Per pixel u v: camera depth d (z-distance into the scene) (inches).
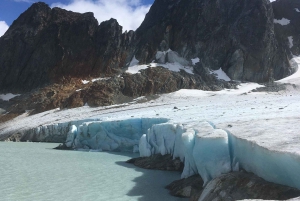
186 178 626.2
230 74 2610.7
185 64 2632.9
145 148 947.3
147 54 2667.3
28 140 1814.7
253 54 2628.0
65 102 2222.0
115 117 1528.1
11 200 551.8
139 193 598.5
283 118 725.9
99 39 2719.0
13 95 2655.0
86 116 1860.2
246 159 471.2
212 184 476.7
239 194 417.4
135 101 2146.9
